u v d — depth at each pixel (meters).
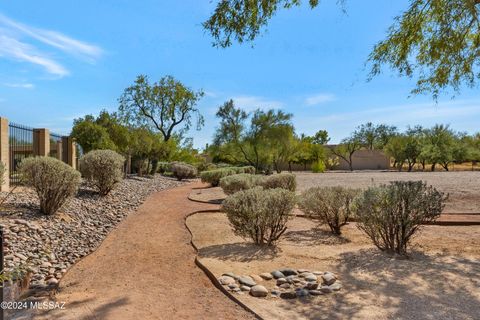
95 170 10.72
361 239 5.77
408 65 6.53
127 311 3.02
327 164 54.69
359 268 4.12
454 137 48.81
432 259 4.47
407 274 3.87
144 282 3.87
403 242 4.68
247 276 3.84
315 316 2.85
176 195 13.74
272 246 5.25
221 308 3.09
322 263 4.36
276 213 5.21
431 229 6.61
